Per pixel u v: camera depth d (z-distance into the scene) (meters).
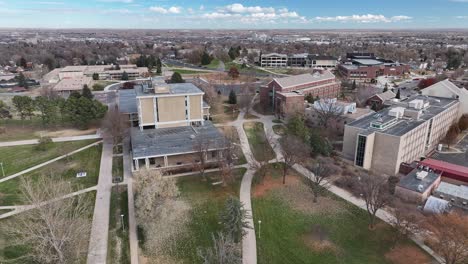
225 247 45.94
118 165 76.81
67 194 60.00
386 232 54.59
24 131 97.94
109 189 66.44
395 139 72.12
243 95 129.25
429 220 51.00
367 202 56.41
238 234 51.12
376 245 51.88
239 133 99.06
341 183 69.19
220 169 71.75
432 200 59.06
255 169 75.50
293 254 50.19
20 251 49.00
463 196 60.66
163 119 90.25
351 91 155.75
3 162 77.69
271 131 101.19
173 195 58.47
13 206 60.06
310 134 86.50
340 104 102.00
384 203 56.84
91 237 52.50
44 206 48.84
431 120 85.44
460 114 104.94
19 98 102.50
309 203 63.16
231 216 50.69
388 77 195.88
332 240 53.09
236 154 82.50
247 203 62.81
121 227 55.19
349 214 59.53
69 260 46.34
